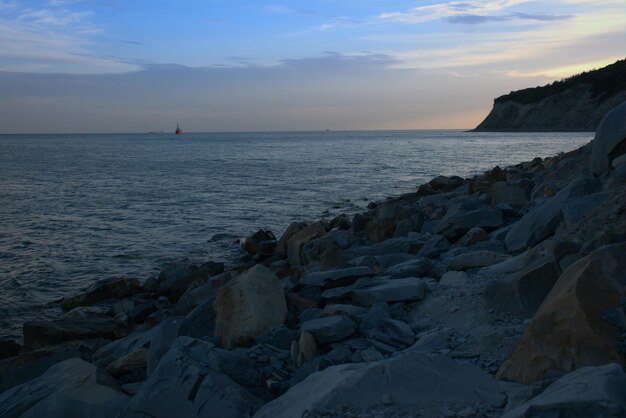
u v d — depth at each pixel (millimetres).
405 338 5961
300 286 8352
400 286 7254
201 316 7305
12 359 7949
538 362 4359
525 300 6004
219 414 4477
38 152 94188
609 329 4164
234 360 5238
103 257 17141
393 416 3926
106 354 7289
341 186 35656
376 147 101188
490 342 5438
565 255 5977
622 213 7191
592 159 11547
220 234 19984
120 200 29812
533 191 16000
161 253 17547
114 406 4895
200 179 41531
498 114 164625
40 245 18797
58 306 12766
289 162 60656
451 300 6855
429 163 54938
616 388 3254
